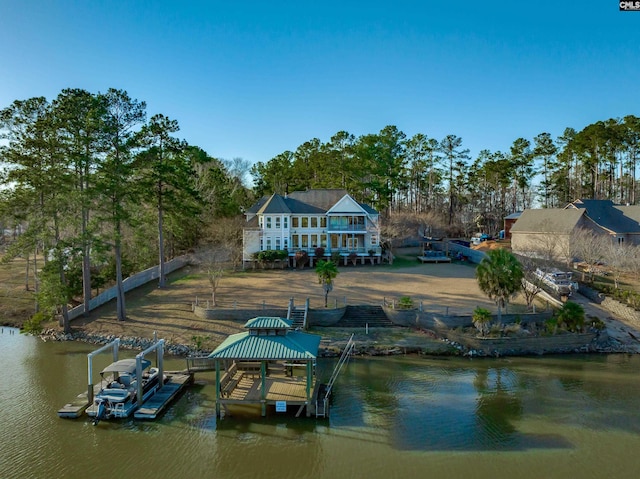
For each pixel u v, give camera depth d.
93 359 31.91
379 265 58.50
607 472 18.62
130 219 38.88
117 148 37.69
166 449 20.50
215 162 86.00
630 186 94.19
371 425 22.62
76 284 42.25
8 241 59.69
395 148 80.44
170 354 33.03
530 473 18.58
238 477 18.44
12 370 29.89
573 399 25.56
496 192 106.25
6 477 18.33
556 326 34.50
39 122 34.75
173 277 52.25
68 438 21.42
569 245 49.88
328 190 63.81
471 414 23.73
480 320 33.78
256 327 24.61
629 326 36.59
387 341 34.59
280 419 23.31
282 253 56.78
